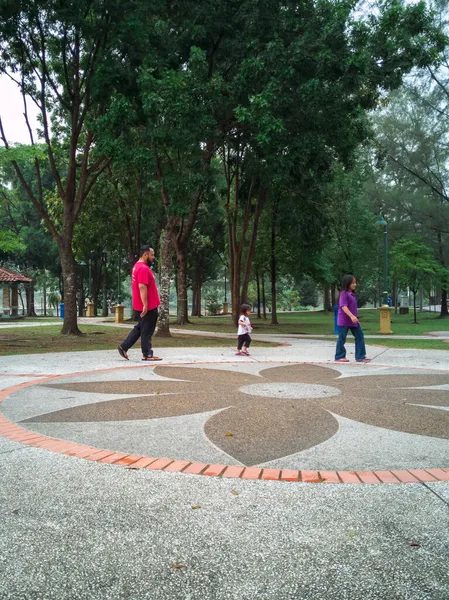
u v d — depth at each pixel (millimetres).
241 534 2734
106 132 16281
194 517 2951
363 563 2430
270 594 2188
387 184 36469
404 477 3629
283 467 3859
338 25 16172
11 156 14992
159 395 6773
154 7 16062
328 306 59125
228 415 5578
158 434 4809
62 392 7043
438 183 35219
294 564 2426
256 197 29062
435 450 4309
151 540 2674
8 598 2166
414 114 34844
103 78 16297
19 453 4227
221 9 17359
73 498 3246
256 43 17188
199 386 7492
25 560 2475
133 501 3193
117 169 24906
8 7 15492
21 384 7762
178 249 28891
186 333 21859
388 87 18547
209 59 19250
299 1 17453
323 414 5629
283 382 7895
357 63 15984
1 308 38688
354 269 32375
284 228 29562
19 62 17859
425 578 2301
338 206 30406
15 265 53344
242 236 26703
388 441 4582
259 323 34031
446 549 2564
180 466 3875
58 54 18828
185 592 2205
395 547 2582
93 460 4035
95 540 2676
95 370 9398
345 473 3713
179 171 16844
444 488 3410
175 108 15148
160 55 17328
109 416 5562
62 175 48125
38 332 20812
